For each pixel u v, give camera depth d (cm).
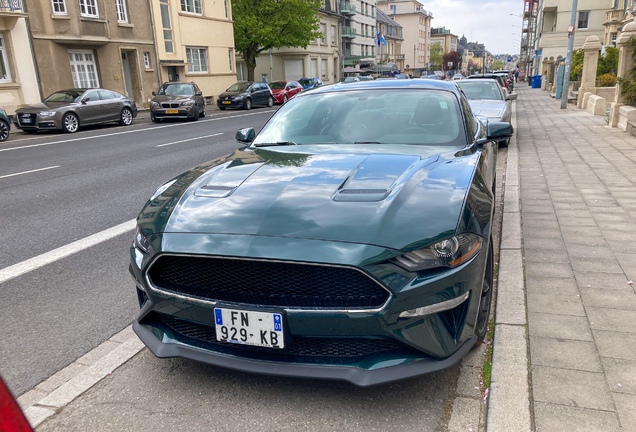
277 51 4869
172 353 229
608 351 254
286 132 360
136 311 332
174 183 288
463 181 251
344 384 239
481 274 226
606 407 211
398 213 216
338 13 5916
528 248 411
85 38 2098
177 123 1878
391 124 344
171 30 2689
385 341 208
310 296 206
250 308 207
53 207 618
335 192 238
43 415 224
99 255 439
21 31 1864
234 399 231
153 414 222
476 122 406
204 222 228
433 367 207
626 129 1120
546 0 4247
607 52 2138
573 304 308
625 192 589
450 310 218
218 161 322
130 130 1631
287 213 223
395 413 217
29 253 448
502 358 250
